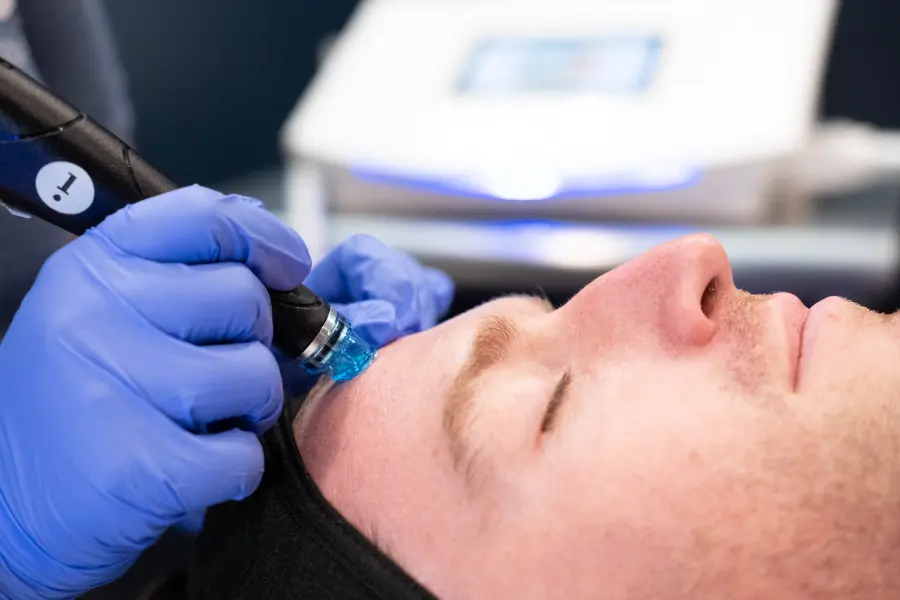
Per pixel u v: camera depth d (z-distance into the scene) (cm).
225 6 188
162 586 85
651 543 54
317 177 143
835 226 124
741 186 123
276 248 67
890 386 58
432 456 62
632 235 128
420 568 59
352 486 64
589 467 57
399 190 137
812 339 62
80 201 63
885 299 119
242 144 200
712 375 60
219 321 64
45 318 62
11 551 66
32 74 101
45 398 62
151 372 62
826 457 55
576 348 66
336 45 167
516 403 62
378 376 70
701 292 64
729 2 142
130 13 184
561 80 138
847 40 163
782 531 53
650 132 124
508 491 58
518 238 131
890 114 166
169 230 63
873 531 53
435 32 155
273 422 70
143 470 61
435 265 133
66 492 61
